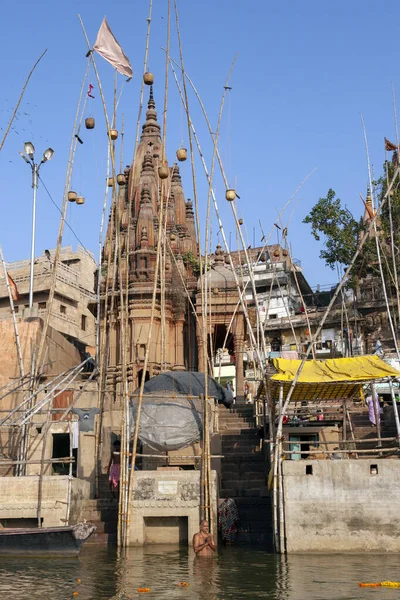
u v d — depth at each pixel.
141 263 29.69
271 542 16.92
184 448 18.11
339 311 44.56
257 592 10.68
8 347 24.41
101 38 17.34
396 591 10.58
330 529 14.58
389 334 42.69
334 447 20.75
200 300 29.27
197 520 15.78
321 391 18.70
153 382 19.22
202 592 10.73
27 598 10.30
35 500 16.08
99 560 14.12
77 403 23.73
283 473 14.92
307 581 11.49
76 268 51.38
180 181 34.78
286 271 49.12
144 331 28.70
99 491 19.44
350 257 33.28
